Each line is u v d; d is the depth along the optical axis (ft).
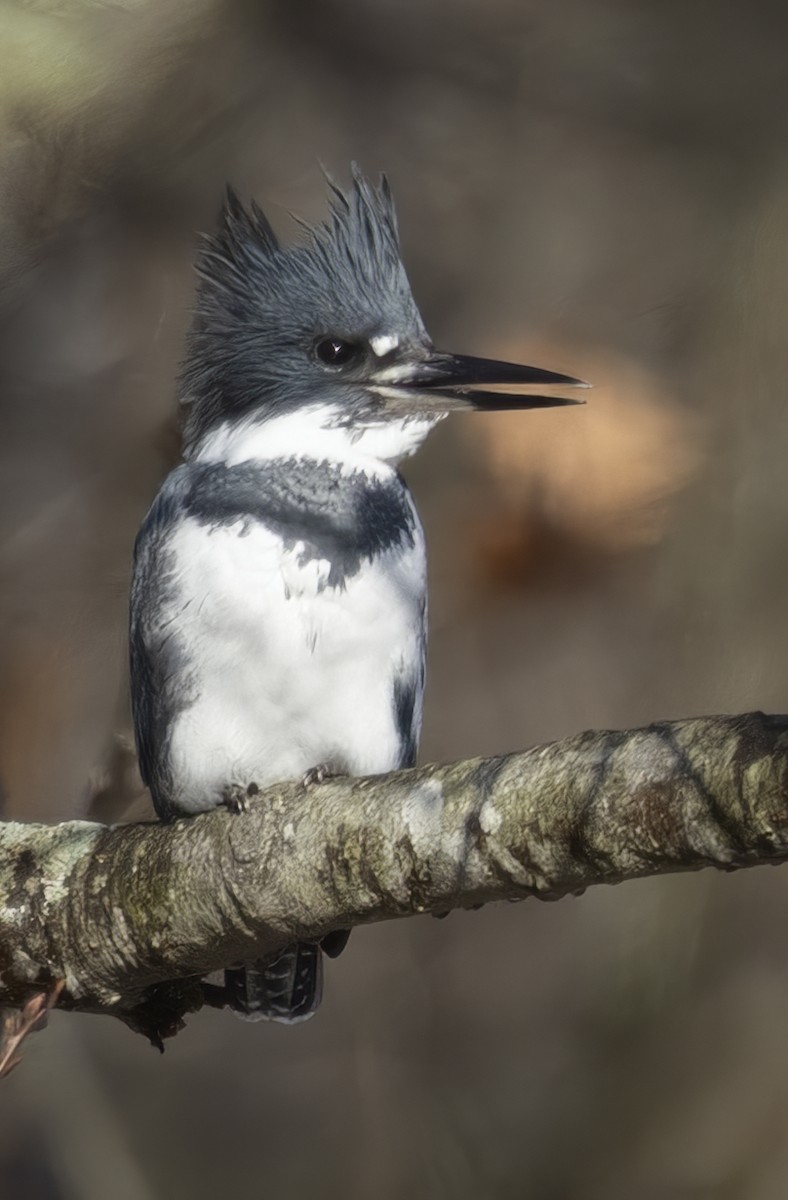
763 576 32.12
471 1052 34.83
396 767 23.40
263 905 18.43
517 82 41.57
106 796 29.99
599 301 36.78
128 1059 35.47
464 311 37.93
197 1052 35.73
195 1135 34.91
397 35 39.70
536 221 39.37
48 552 32.76
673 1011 32.55
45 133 33.71
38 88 33.22
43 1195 33.12
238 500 23.00
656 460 31.94
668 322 34.73
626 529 32.04
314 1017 35.86
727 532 32.14
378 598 22.61
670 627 32.78
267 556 22.48
